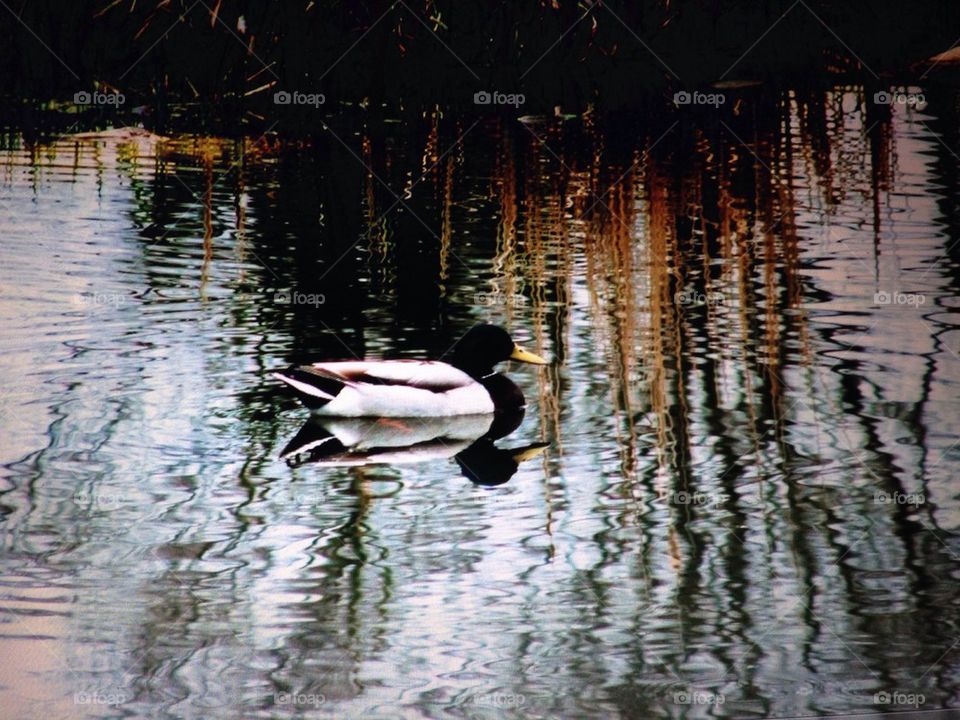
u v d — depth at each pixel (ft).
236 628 23.04
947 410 32.94
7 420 31.91
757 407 33.60
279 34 73.36
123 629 22.89
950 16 90.84
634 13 81.35
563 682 21.50
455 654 22.35
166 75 73.77
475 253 47.34
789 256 46.70
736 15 89.97
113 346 37.09
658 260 46.42
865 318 40.06
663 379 35.63
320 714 20.43
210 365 36.06
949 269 44.86
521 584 24.76
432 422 33.81
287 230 49.65
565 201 54.49
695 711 20.83
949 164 60.03
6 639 22.52
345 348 37.45
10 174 56.24
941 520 27.37
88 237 47.34
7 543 25.94
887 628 23.22
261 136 65.51
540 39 81.10
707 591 24.61
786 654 22.22
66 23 75.00
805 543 26.45
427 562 25.62
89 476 29.12
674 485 29.30
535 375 36.09
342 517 27.66
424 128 67.77
